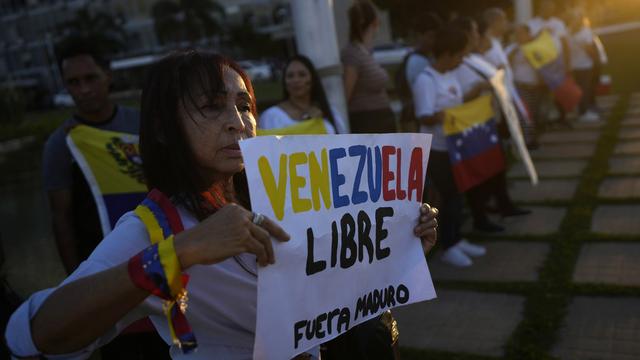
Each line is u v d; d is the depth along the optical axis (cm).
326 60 370
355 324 140
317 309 130
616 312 342
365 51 443
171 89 125
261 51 5775
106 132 259
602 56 941
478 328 342
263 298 117
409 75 481
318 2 364
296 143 127
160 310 124
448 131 429
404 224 155
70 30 6206
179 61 127
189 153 126
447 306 376
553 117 991
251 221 112
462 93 441
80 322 105
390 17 2859
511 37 973
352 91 440
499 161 452
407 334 344
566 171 679
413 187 158
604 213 522
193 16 5725
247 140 118
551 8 790
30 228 691
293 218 125
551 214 540
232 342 129
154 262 104
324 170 133
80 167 253
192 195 126
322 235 131
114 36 6309
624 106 1027
